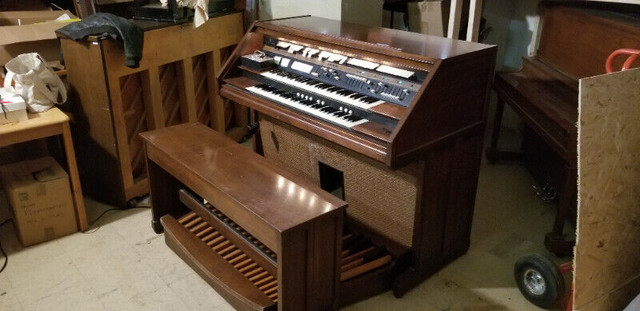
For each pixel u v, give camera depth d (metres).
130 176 2.97
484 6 3.95
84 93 2.83
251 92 2.55
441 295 2.30
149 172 2.60
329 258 1.94
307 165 2.80
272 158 3.04
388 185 2.34
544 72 3.04
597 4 2.91
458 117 2.16
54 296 2.26
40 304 2.21
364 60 2.25
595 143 1.62
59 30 2.76
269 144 3.01
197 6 3.03
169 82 3.25
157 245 2.64
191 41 3.20
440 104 2.03
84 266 2.47
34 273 2.41
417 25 3.38
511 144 3.91
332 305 2.06
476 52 2.11
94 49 2.63
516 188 3.28
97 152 2.95
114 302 2.23
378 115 2.10
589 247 1.75
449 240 2.45
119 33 2.65
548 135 2.45
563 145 2.32
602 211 1.73
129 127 3.01
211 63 3.45
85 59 2.72
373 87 2.20
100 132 2.87
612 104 1.62
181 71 3.23
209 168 2.16
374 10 3.37
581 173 1.62
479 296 2.30
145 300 2.24
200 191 2.16
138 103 3.04
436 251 2.39
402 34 2.50
